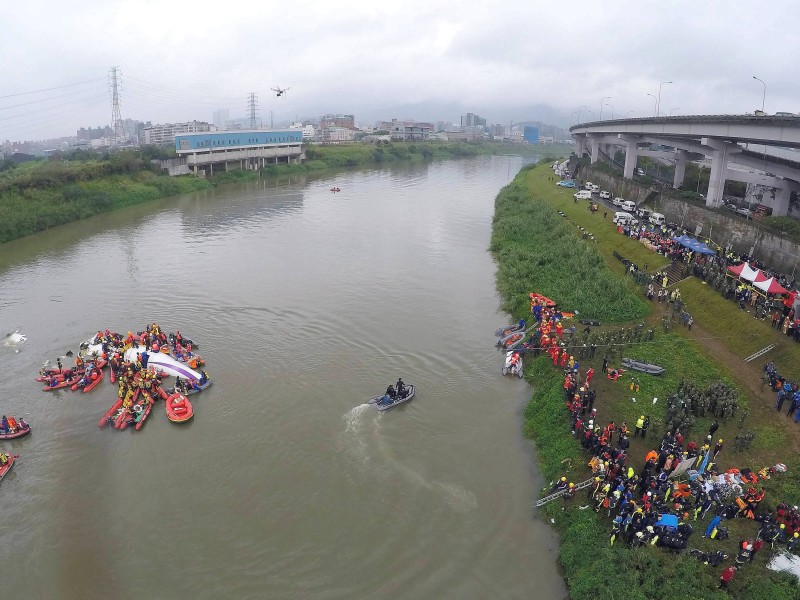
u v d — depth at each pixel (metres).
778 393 41.12
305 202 133.25
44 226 103.75
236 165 178.62
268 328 58.53
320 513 33.31
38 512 34.28
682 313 53.62
